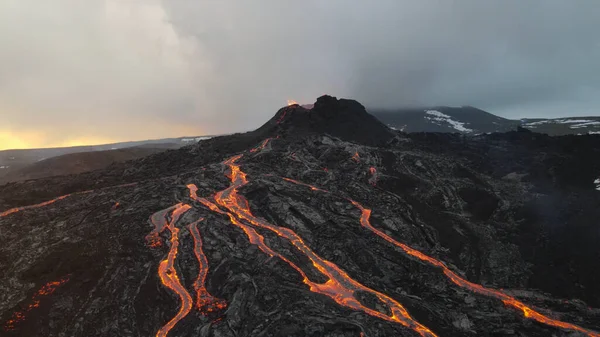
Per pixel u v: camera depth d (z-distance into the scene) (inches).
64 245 2449.6
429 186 3073.3
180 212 2760.8
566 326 1633.9
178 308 1833.2
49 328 1814.7
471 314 1711.4
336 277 1969.7
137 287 2043.6
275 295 1756.9
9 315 1852.9
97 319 1857.8
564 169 3312.0
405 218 2559.1
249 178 3270.2
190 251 2271.2
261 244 2265.0
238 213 2711.6
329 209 2640.3
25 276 2143.2
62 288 2055.9
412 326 1569.9
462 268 2185.0
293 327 1505.9
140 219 2719.0
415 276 2011.6
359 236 2315.5
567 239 2390.5
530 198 3002.0
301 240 2341.3
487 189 3176.7
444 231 2506.2
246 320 1617.9
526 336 1581.0
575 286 2041.1
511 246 2443.4
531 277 2162.9
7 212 3009.4
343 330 1483.8
